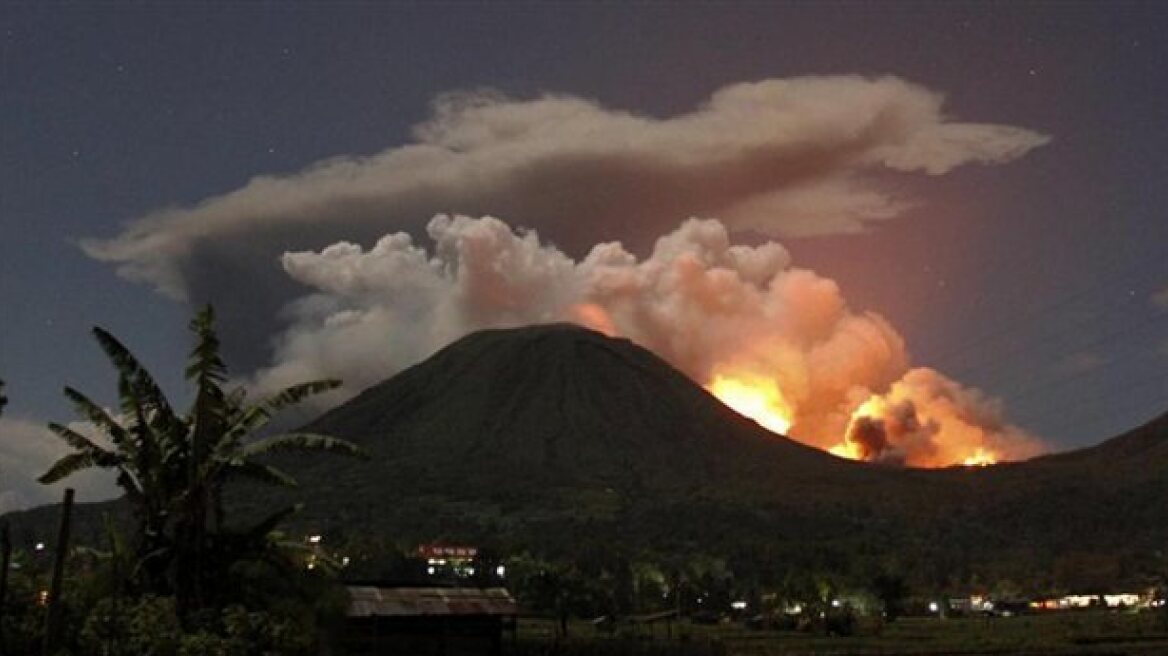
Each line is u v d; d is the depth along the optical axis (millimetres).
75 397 36625
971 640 123062
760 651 103812
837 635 136875
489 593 51594
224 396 37375
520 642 66812
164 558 36406
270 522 37750
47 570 39000
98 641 32969
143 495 36469
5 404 36562
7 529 32219
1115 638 118125
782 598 190500
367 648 45094
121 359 36594
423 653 47094
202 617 34750
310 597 40406
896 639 126250
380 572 163000
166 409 36938
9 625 33031
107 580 35969
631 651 70562
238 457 36312
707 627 155375
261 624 34750
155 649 32344
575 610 140250
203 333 36094
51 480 36000
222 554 37031
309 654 36688
